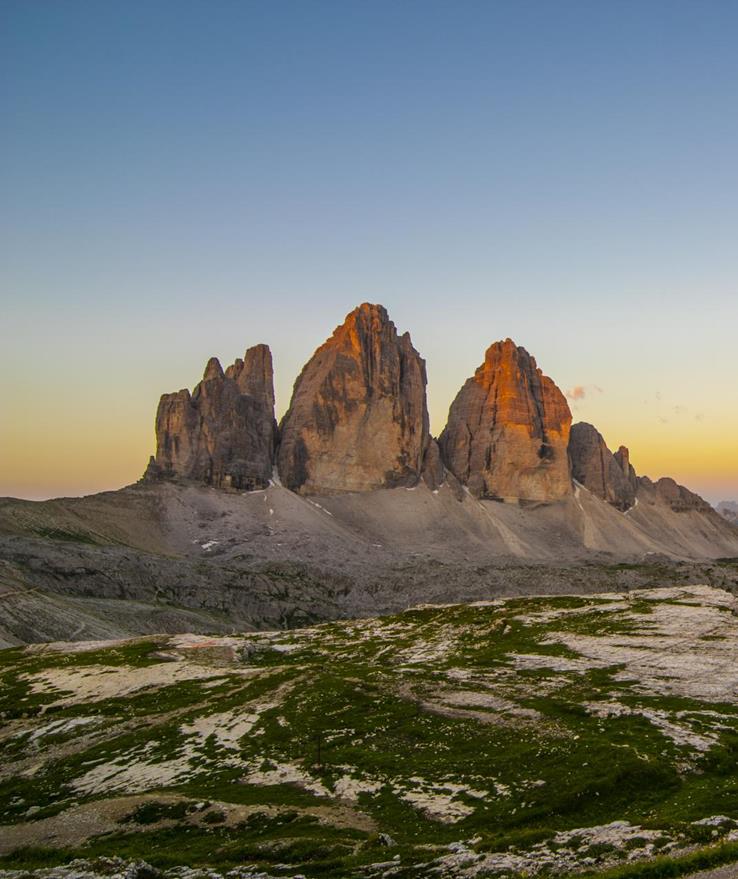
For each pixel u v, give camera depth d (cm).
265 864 5694
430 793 7325
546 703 10138
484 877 4966
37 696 13525
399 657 14625
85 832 7200
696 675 11138
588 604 17488
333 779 8006
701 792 6638
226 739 9981
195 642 17625
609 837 5475
